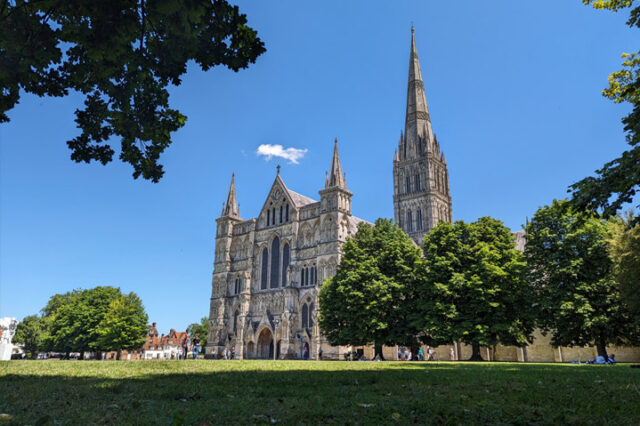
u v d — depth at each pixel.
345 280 67.81
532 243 56.88
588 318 50.25
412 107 149.62
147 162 18.30
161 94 17.11
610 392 12.55
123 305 110.25
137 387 13.70
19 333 148.25
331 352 84.69
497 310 56.78
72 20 14.12
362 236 74.81
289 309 92.75
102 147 17.88
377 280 66.69
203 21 14.30
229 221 114.12
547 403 10.93
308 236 97.75
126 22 13.48
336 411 10.07
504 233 63.56
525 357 81.19
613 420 8.89
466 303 59.44
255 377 17.31
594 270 52.50
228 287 109.81
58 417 9.20
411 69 154.38
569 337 53.75
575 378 17.44
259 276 104.81
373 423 9.03
